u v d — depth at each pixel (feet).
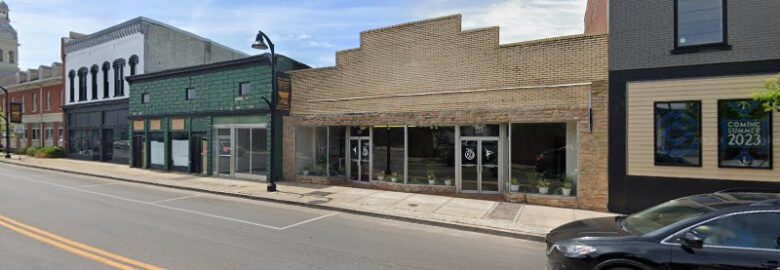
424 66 47.29
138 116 79.10
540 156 41.75
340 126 56.44
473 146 46.03
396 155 50.93
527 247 26.66
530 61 40.98
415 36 47.96
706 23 33.96
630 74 36.22
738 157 32.73
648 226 17.28
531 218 34.35
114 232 28.22
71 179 63.57
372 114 50.44
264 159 59.88
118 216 34.14
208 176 66.13
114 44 93.40
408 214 35.78
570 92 38.83
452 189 46.60
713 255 14.80
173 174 68.90
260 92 60.03
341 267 21.31
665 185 34.96
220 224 31.71
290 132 58.54
